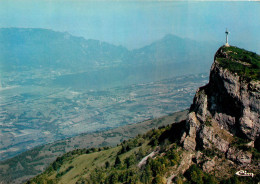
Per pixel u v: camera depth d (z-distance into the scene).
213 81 112.38
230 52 115.69
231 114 104.31
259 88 95.81
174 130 148.00
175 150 115.44
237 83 100.94
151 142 163.25
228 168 98.75
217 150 104.00
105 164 180.62
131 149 185.75
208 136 106.88
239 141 100.81
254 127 97.06
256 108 96.12
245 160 96.12
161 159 114.69
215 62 112.75
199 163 105.62
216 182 97.06
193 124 112.94
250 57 109.94
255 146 97.69
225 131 105.62
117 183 135.12
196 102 116.38
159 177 107.69
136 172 127.19
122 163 158.50
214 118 108.50
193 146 110.94
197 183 99.94
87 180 165.88
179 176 105.81
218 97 108.88
